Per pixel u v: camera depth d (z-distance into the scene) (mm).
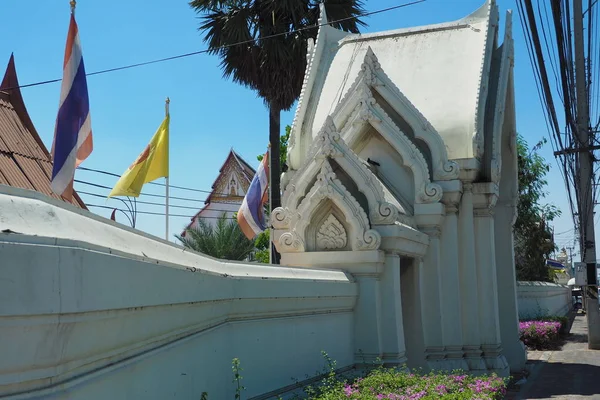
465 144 16734
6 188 4305
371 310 12883
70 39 11250
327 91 18328
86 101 11289
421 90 17828
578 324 44000
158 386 6012
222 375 8008
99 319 4699
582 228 25297
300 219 13242
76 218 4953
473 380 12117
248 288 8648
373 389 10398
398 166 16031
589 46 12789
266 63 23703
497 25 19109
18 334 3875
